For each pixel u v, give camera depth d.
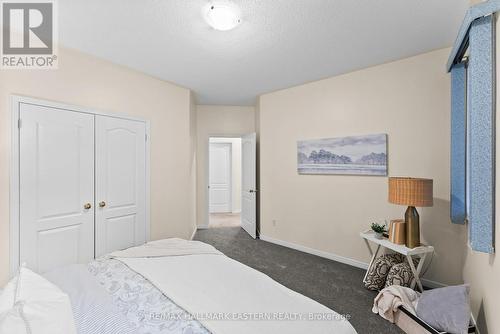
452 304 1.70
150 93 3.24
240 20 2.03
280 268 3.12
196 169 5.03
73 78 2.49
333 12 1.93
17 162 2.12
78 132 2.53
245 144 5.00
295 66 3.01
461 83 2.13
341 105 3.31
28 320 0.84
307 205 3.70
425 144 2.67
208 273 1.52
